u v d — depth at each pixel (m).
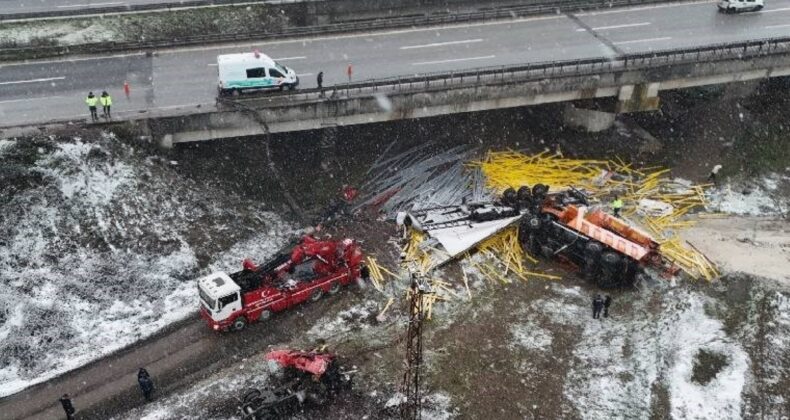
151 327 34.22
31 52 44.59
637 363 34.09
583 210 39.16
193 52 46.50
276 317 35.44
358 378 32.28
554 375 33.22
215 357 32.97
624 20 52.06
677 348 34.84
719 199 45.91
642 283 38.75
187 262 37.38
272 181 43.16
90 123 38.78
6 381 31.34
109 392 30.94
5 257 35.00
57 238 36.28
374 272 38.28
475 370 33.12
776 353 34.84
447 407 31.25
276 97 41.03
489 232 40.50
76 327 33.75
